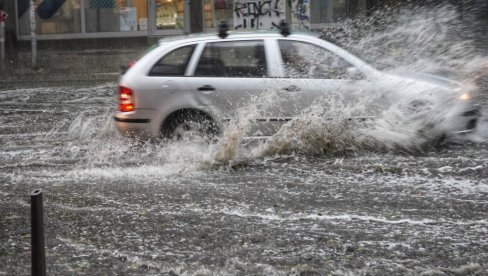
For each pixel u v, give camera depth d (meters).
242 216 7.73
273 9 25.31
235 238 6.95
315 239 6.91
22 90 19.47
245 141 10.78
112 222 7.52
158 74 11.11
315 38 11.12
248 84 10.86
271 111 10.75
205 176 9.66
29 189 9.05
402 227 7.30
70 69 24.78
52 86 20.42
